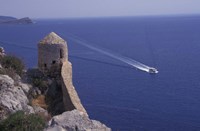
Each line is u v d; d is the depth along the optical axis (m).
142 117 69.69
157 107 75.62
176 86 93.19
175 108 74.38
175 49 171.25
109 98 83.00
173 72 112.56
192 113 71.12
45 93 40.41
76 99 34.97
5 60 40.34
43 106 37.50
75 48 166.00
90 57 141.62
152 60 137.38
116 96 84.75
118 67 122.25
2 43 186.00
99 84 97.06
